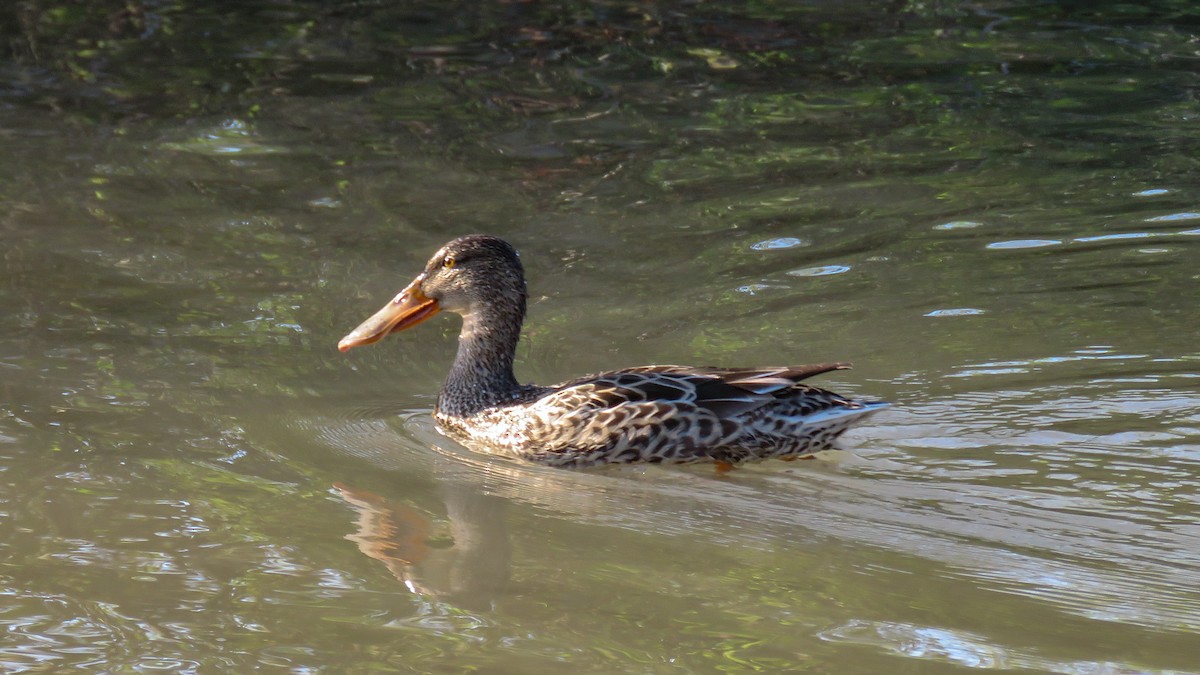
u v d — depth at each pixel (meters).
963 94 21.81
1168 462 11.02
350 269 15.36
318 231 16.47
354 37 24.88
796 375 11.29
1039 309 14.15
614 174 18.50
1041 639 8.51
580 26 25.53
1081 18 25.92
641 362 13.17
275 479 10.79
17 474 10.52
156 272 15.15
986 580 9.29
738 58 23.72
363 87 22.19
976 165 18.69
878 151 19.34
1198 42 24.36
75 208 17.03
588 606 8.92
